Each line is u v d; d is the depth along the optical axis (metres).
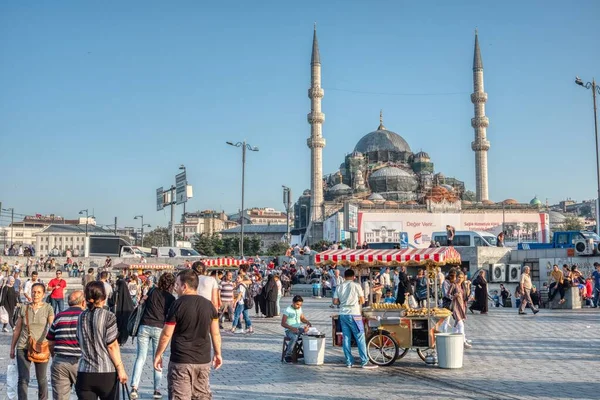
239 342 22.34
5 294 25.03
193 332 8.98
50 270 73.31
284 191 98.88
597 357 17.98
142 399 13.04
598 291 36.66
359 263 19.52
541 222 131.88
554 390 13.45
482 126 167.50
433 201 130.00
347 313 16.78
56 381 9.73
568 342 21.14
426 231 126.06
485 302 32.72
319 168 154.00
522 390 13.48
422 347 16.98
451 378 15.05
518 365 16.78
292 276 57.44
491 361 17.50
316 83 158.25
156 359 9.00
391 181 161.88
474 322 28.20
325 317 31.36
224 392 13.52
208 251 128.12
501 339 22.08
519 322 27.98
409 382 14.60
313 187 153.38
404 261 18.66
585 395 12.91
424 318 17.03
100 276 21.02
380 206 130.62
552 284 36.81
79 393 9.16
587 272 48.16
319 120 156.38
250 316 33.34
